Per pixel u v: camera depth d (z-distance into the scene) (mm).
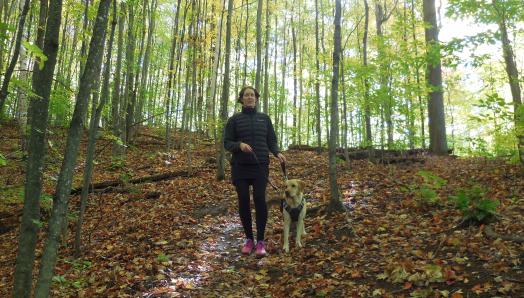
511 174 7082
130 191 8977
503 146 7258
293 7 22000
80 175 10758
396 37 8984
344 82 10461
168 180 10289
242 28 21719
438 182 6059
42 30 6039
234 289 4375
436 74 11773
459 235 4621
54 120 8688
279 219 6809
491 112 6066
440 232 4898
